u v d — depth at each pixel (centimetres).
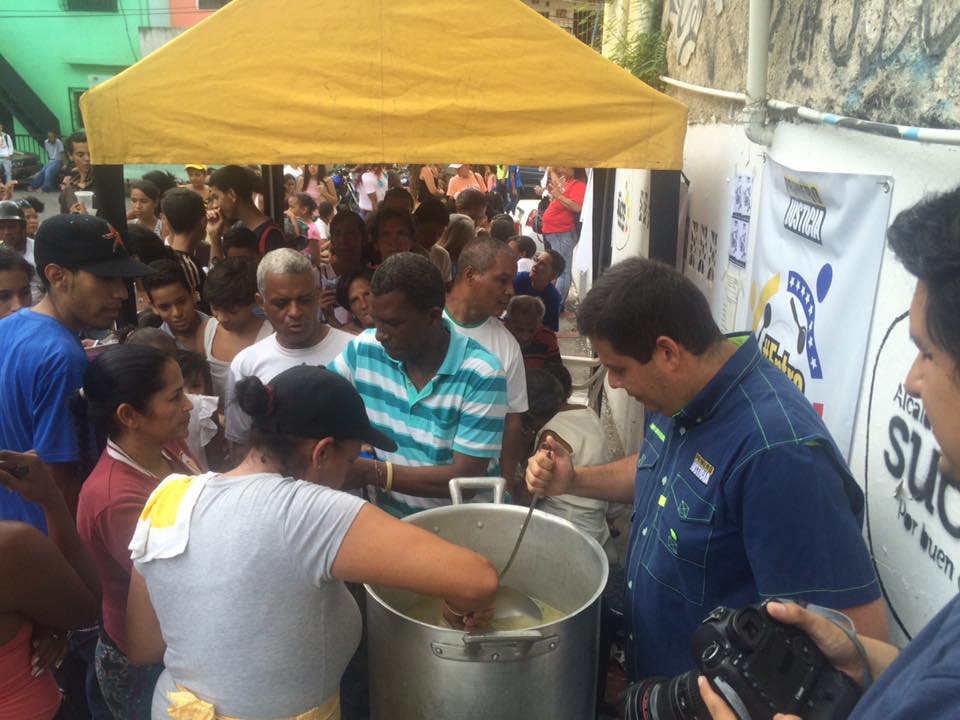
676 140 311
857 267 192
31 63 2189
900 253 89
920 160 167
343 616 161
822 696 111
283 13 301
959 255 81
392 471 225
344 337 301
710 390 157
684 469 164
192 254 494
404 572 145
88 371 202
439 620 193
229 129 308
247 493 150
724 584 161
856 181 193
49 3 2139
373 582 148
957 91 155
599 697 237
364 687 233
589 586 190
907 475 170
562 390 303
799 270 229
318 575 148
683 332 155
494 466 246
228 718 153
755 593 158
